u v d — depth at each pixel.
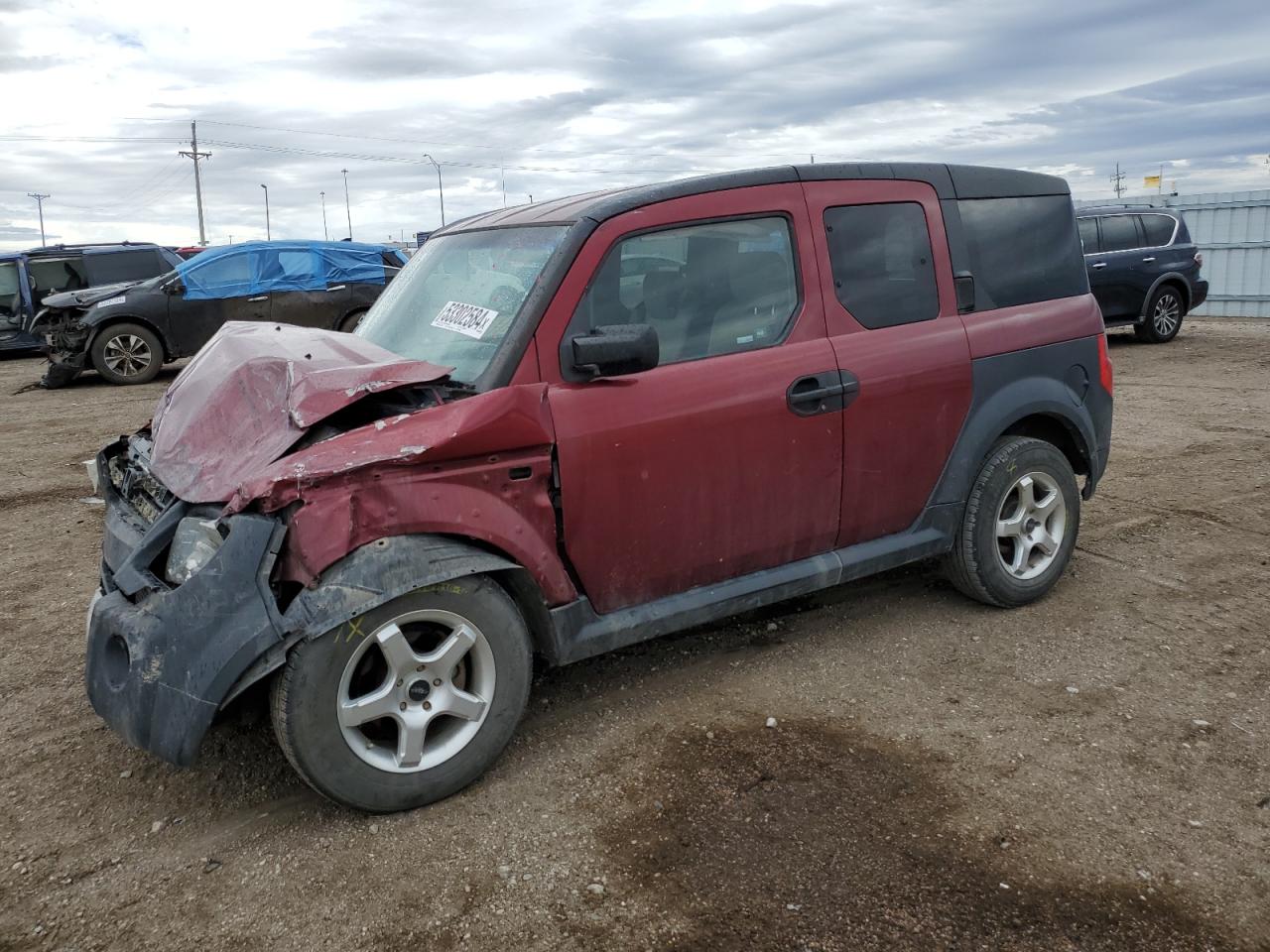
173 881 2.67
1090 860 2.62
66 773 3.24
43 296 16.94
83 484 7.47
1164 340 13.91
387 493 2.78
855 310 3.74
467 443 2.86
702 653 3.98
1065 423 4.33
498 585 3.02
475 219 4.12
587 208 3.33
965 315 4.02
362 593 2.69
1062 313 4.29
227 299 13.49
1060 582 4.66
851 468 3.72
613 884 2.57
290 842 2.82
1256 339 14.32
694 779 3.05
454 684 3.04
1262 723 3.31
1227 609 4.29
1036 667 3.77
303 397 2.88
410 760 2.87
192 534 2.81
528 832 2.81
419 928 2.43
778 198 3.60
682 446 3.30
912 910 2.44
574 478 3.11
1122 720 3.35
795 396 3.51
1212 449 7.30
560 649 3.17
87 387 13.23
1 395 12.78
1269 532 5.31
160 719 2.63
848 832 2.76
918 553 3.98
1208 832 2.73
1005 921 2.39
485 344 3.19
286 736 2.69
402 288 4.00
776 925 2.39
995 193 4.20
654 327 3.14
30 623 4.60
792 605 4.46
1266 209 17.92
